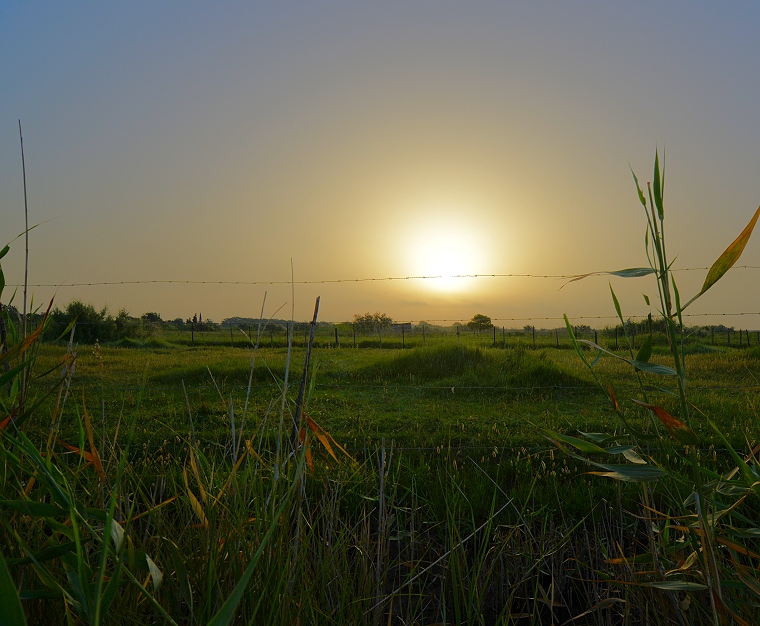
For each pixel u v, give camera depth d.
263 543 1.15
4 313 1.87
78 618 1.50
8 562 1.31
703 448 4.84
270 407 2.32
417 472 4.35
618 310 1.86
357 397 8.41
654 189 1.73
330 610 2.11
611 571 2.78
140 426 5.43
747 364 11.47
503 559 3.09
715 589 1.66
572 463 4.77
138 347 17.39
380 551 2.43
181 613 1.76
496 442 5.64
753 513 2.92
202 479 2.14
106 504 1.85
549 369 9.66
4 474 1.62
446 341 11.65
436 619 2.71
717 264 1.65
